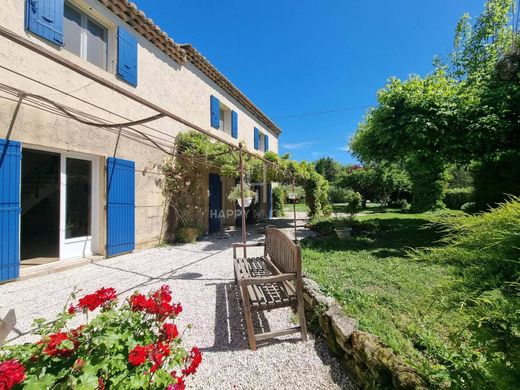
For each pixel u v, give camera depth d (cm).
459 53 1112
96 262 493
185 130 761
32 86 397
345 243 601
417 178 1334
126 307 142
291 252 267
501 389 103
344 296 285
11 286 363
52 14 420
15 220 374
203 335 252
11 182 369
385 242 606
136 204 596
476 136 558
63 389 88
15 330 254
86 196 506
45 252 511
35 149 428
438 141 596
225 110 1059
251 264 360
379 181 1917
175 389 113
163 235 679
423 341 194
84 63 476
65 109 376
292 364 209
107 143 522
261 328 264
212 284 385
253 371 201
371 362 167
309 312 280
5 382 84
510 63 588
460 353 150
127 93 213
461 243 128
